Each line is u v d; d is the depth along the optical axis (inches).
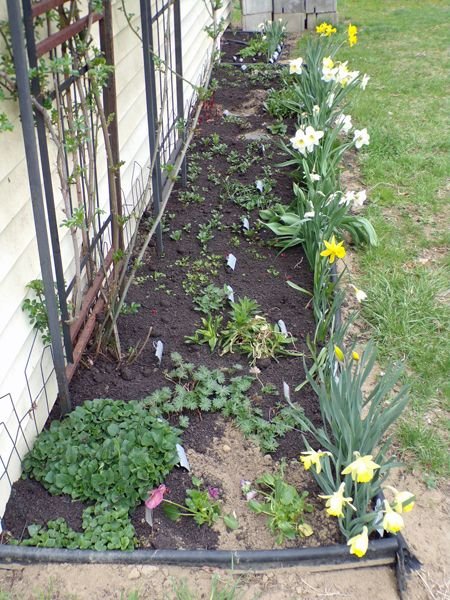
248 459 106.6
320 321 130.6
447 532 97.3
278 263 161.2
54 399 114.8
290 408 114.7
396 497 80.4
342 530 90.0
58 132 99.7
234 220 179.3
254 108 267.9
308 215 149.5
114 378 121.4
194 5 269.7
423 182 205.3
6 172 92.5
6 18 90.7
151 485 98.1
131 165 170.4
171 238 168.6
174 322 138.0
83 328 120.0
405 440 112.0
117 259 120.3
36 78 87.4
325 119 206.2
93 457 100.6
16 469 99.3
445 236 173.6
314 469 95.0
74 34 97.0
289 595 86.9
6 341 94.3
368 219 182.5
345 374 100.0
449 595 88.3
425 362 130.0
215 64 316.5
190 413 114.9
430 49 362.0
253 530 95.2
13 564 89.1
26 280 101.3
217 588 87.0
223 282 152.9
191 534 94.0
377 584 88.7
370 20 437.7
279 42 357.7
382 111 266.8
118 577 87.8
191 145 225.3
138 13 173.6
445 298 149.7
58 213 116.3
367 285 154.0
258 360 127.4
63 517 94.6
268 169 207.2
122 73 160.1
